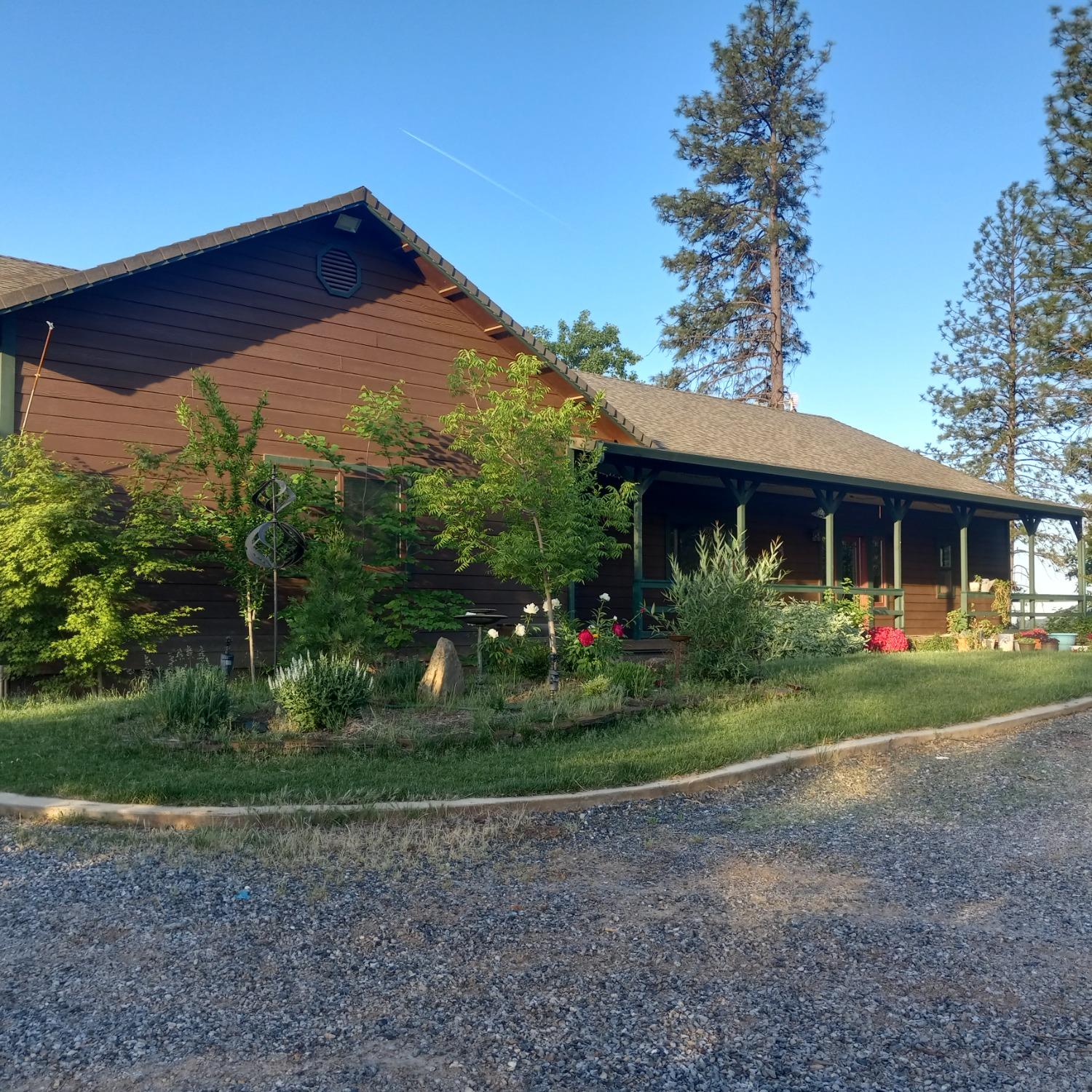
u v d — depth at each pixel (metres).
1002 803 6.25
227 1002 3.27
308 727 7.71
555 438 11.58
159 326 11.47
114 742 7.41
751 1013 3.18
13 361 10.43
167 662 11.18
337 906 4.25
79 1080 2.74
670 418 19.12
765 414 23.22
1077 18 27.66
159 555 11.01
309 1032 3.05
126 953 3.71
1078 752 7.86
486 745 7.46
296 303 12.60
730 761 7.09
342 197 12.55
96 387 10.97
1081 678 11.36
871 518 21.70
